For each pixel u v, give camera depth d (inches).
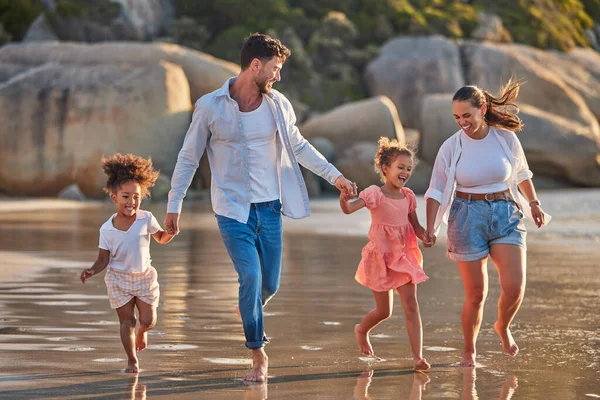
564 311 441.4
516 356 330.6
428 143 2143.2
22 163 1708.9
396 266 319.9
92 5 2433.6
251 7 2714.1
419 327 313.4
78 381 284.8
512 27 2901.1
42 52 1927.9
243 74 315.0
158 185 1686.8
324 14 2785.4
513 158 334.6
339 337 371.9
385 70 2506.2
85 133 1707.7
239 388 277.1
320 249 798.5
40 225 1046.4
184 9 2743.6
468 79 2477.9
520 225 331.0
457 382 286.4
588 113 2429.9
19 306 446.0
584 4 3398.1
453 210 333.1
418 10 2829.7
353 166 1982.0
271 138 317.1
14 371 298.4
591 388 277.4
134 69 1782.7
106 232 308.7
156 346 346.6
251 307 298.8
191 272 612.1
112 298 308.7
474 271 325.1
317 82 2518.5
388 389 276.7
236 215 309.3
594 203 1507.1
